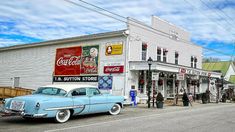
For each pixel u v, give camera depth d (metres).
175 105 24.94
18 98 11.83
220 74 36.88
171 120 13.40
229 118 14.64
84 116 14.69
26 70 33.66
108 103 14.81
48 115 11.59
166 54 29.92
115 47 25.64
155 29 28.36
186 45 33.75
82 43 28.27
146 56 26.95
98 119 13.49
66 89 12.86
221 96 36.28
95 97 14.01
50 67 30.95
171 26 31.92
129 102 23.53
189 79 33.28
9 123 11.77
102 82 26.06
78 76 28.12
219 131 10.48
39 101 11.30
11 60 35.88
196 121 13.17
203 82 36.97
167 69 25.28
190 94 29.78
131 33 25.30
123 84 24.66
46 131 9.88
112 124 11.83
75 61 28.59
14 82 35.06
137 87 25.59
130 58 25.06
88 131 10.02
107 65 25.95
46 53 31.61
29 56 33.56
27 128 10.51
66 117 12.45
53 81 30.38
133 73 25.23
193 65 35.25
